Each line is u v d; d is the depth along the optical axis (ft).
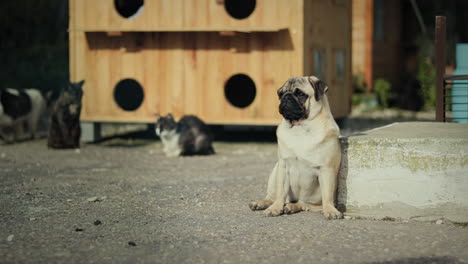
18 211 19.22
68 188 23.22
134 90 43.47
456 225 17.22
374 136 18.57
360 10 59.36
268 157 32.07
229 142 38.86
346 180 18.47
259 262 13.94
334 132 17.78
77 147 35.19
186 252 14.74
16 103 37.09
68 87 34.37
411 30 69.05
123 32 36.83
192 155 33.04
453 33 70.49
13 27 60.49
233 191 22.59
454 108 29.53
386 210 18.11
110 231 16.76
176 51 36.45
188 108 36.58
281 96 17.70
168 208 19.70
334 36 41.01
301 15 34.32
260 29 33.96
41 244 15.47
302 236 16.02
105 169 28.14
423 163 17.71
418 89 58.85
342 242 15.46
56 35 62.13
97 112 37.65
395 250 14.76
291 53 34.65
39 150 34.68
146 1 36.42
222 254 14.56
